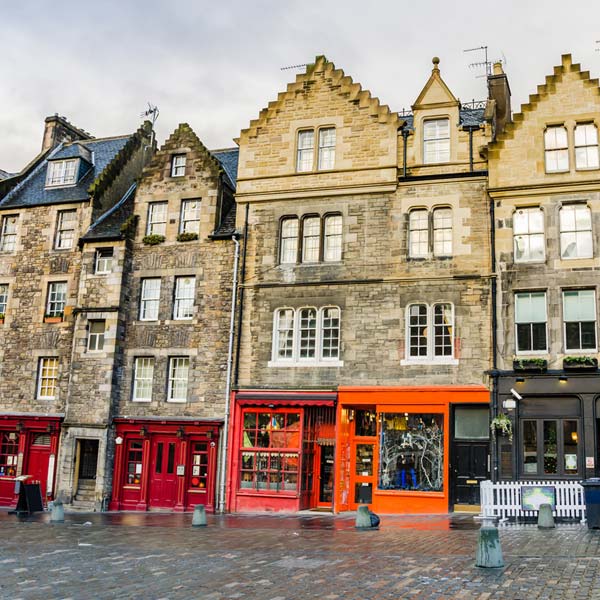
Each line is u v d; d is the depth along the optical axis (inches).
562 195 903.7
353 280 970.7
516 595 402.0
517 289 897.5
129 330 1090.7
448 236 952.9
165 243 1101.7
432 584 432.1
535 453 854.5
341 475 937.5
